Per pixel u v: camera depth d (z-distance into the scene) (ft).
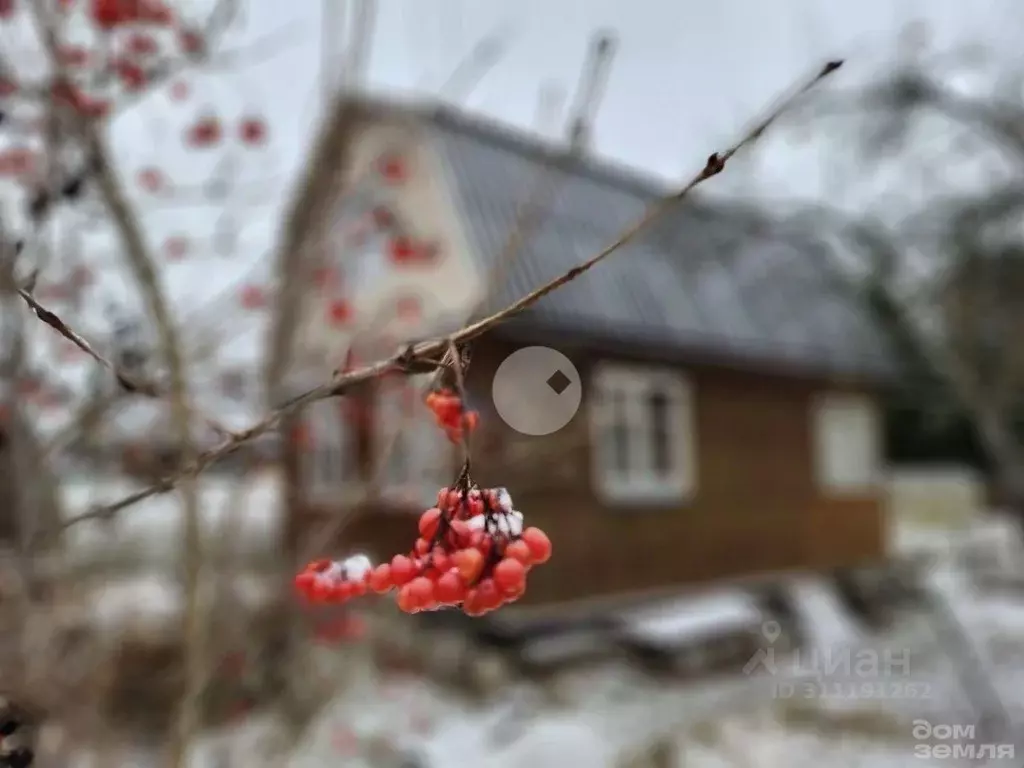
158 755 13.98
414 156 23.54
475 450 12.96
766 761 17.28
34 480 9.67
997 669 22.81
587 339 23.03
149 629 15.35
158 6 8.37
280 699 15.55
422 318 21.43
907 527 49.55
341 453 22.44
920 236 30.81
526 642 23.25
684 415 27.55
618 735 20.24
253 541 20.84
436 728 20.03
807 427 32.91
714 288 30.45
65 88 7.73
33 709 9.16
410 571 3.28
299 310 11.35
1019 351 32.76
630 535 25.45
